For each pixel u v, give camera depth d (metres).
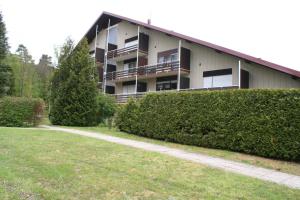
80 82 22.89
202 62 24.47
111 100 25.22
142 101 17.38
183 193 6.61
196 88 24.30
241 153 12.29
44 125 21.81
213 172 8.62
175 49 26.81
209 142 13.48
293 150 10.77
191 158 11.00
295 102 10.93
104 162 9.16
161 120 15.86
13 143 11.50
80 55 23.62
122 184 7.01
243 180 7.93
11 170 7.61
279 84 19.48
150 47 29.48
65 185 6.73
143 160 9.66
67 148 11.14
